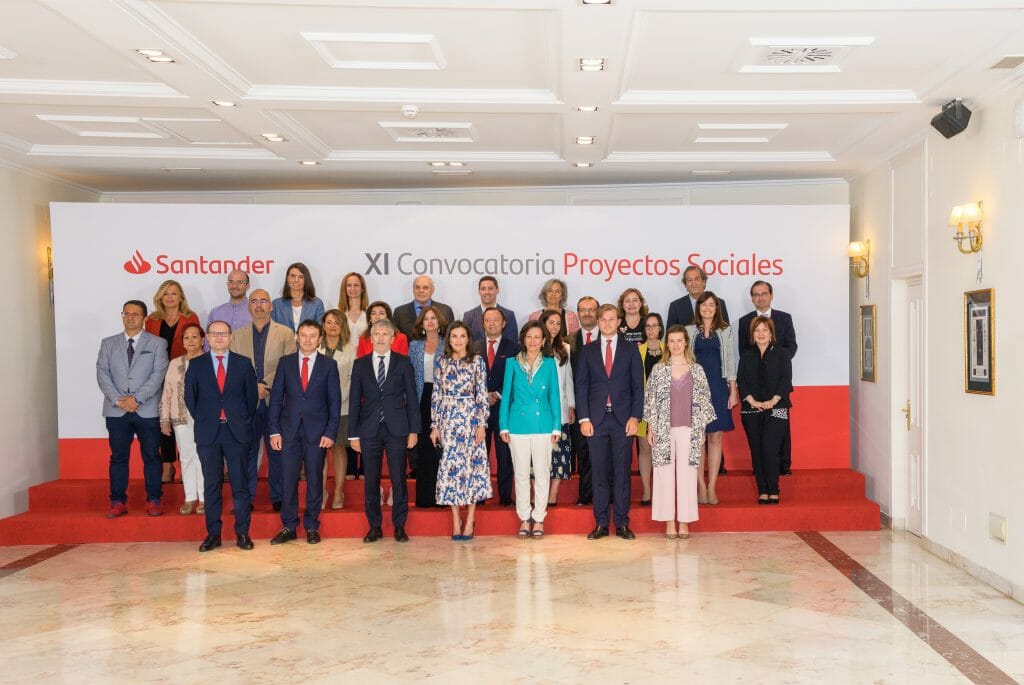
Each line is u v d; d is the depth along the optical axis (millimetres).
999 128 5770
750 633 4922
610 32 4758
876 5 4422
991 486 5879
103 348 7539
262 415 7656
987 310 5887
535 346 7062
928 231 6941
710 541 7199
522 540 7254
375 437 7109
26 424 8352
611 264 8664
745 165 8516
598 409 7121
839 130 7184
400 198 9914
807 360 8594
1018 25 4695
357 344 8062
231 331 8094
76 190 9453
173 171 8727
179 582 6117
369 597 5676
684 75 5711
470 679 4289
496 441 7734
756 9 4473
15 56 5324
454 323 7129
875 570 6285
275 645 4812
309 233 8602
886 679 4250
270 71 5664
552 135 7426
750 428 7781
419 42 5062
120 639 4953
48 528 7453
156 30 4754
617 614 5273
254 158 8141
